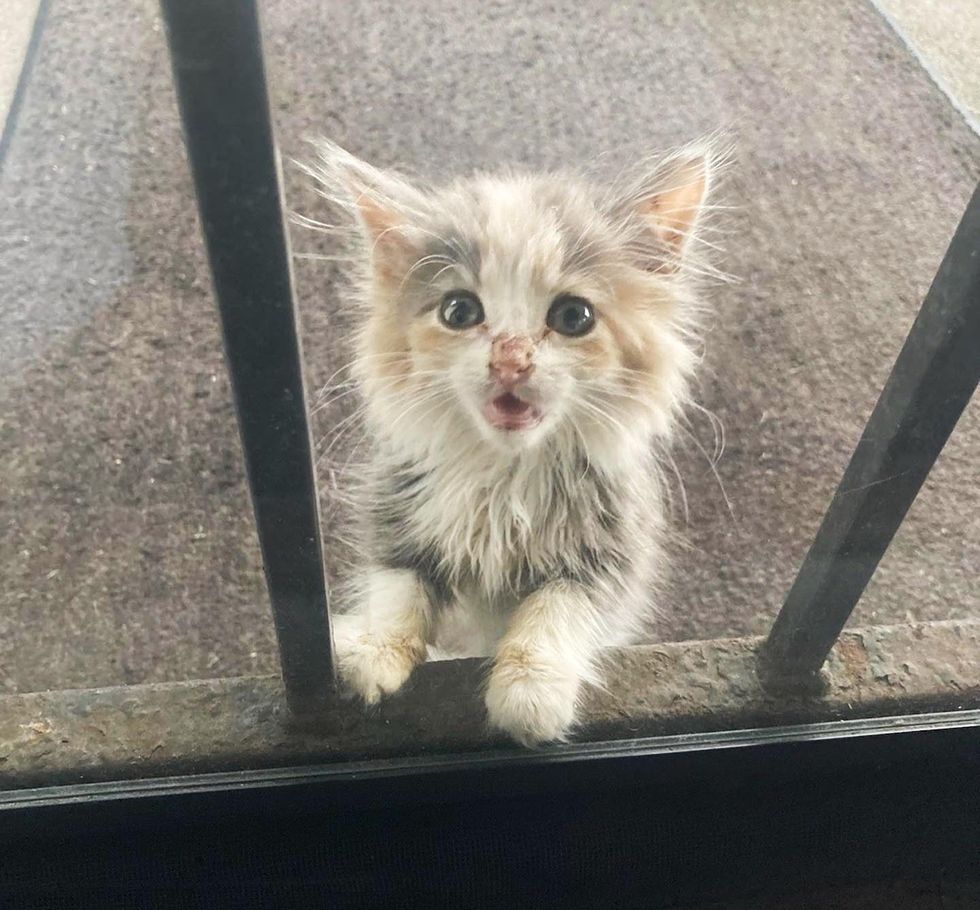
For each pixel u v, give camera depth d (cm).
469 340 26
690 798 28
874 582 31
